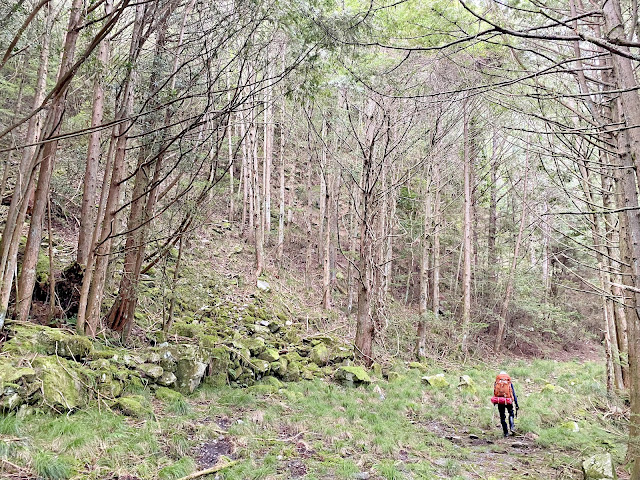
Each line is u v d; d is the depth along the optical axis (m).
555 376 13.25
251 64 7.00
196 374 6.73
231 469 4.30
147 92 6.66
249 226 17.59
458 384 10.01
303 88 6.57
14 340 5.02
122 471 3.85
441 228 15.40
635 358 4.45
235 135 17.31
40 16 6.21
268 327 11.12
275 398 7.23
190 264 11.28
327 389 8.24
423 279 13.40
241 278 13.53
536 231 17.98
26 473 3.42
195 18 7.26
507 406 7.07
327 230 14.69
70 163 10.39
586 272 19.25
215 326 9.90
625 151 3.26
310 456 4.99
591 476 4.73
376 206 11.38
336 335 12.52
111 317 7.31
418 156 14.34
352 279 16.31
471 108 12.55
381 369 10.77
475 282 18.20
